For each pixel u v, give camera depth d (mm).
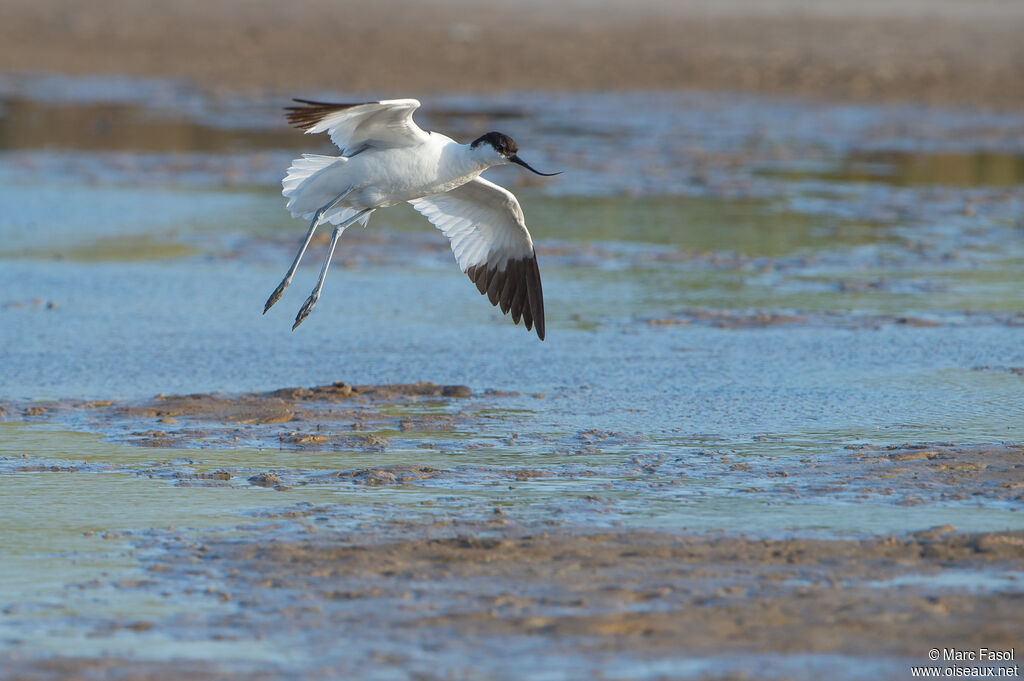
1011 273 20141
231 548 9367
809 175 28750
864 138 33344
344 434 12297
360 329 16734
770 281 19656
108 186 26969
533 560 9086
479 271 12453
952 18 53844
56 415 12906
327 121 11008
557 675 7395
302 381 14312
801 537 9539
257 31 46500
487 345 15930
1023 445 11797
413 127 11211
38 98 37438
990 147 32219
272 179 28125
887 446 11828
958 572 8836
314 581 8750
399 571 8898
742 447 11914
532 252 12328
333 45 44688
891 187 27438
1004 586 8594
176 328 16609
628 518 10000
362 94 38219
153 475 11117
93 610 8328
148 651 7734
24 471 11203
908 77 41406
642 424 12695
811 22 51469
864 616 8133
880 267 20562
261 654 7684
